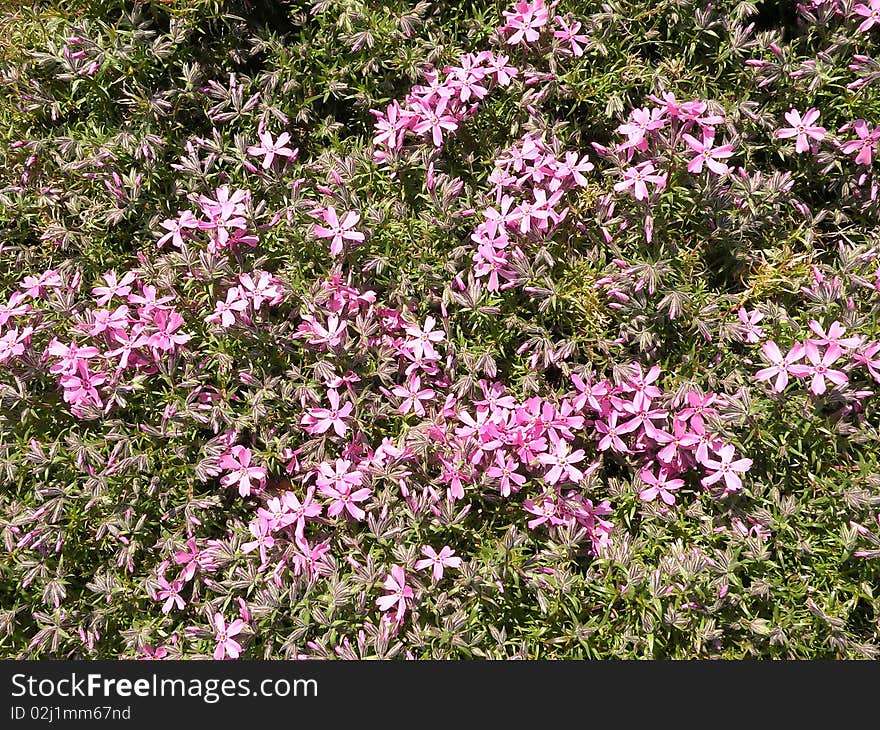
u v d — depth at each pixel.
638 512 0.94
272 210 0.97
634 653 0.91
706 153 0.93
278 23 1.01
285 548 0.93
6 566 0.94
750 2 0.95
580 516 0.93
